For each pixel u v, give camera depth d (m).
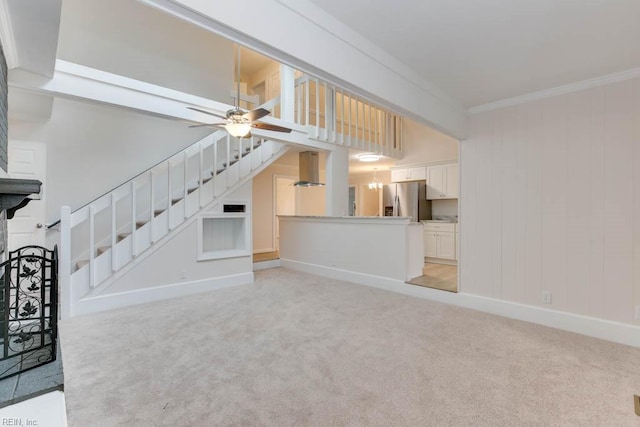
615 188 2.82
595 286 2.92
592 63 2.60
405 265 4.46
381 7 1.85
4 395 1.46
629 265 2.76
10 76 2.49
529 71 2.74
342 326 3.18
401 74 2.57
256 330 3.08
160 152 5.09
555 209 3.13
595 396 1.99
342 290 4.61
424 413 1.83
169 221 4.28
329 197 5.61
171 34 5.33
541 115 3.20
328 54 1.93
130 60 4.93
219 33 1.50
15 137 4.03
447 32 2.13
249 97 4.36
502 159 3.46
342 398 1.98
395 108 2.62
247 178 5.09
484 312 3.59
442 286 4.17
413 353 2.58
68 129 4.37
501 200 3.47
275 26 1.63
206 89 5.70
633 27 2.07
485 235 3.60
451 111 3.35
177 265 4.37
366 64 2.22
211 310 3.71
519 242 3.36
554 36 2.18
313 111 6.05
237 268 4.99
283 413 1.84
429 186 6.71
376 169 8.30
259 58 7.29
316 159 5.99
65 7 4.43
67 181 4.36
